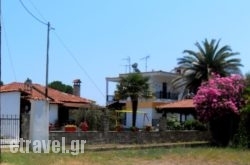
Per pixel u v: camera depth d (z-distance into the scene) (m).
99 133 35.91
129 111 58.59
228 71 63.06
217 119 39.34
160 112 57.31
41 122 29.39
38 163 22.88
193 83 64.00
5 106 41.56
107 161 25.38
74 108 47.97
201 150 33.50
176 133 41.81
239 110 37.97
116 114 49.91
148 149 33.84
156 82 70.31
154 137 39.91
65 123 46.53
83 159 25.64
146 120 67.12
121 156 28.16
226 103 38.25
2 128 32.91
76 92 60.56
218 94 38.94
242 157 29.36
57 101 46.56
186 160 27.20
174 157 28.52
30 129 29.22
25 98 42.31
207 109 39.38
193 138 43.25
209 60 62.97
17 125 32.53
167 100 69.94
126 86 57.47
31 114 29.31
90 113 43.00
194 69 63.78
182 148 35.31
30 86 45.22
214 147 37.03
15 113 41.31
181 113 52.81
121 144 36.66
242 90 39.00
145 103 68.12
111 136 36.78
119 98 58.56
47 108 29.81
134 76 57.75
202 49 63.50
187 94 65.31
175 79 66.31
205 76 63.06
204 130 45.19
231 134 38.44
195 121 46.25
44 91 48.47
